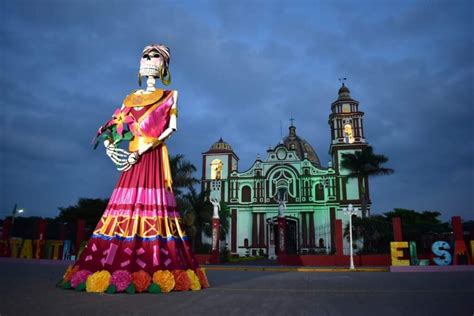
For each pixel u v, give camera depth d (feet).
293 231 167.32
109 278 21.25
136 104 27.27
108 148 26.50
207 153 184.65
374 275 52.21
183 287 23.39
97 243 23.68
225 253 122.21
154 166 26.35
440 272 59.88
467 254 67.21
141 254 23.12
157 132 26.96
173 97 27.78
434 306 18.97
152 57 28.71
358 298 22.00
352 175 143.13
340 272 65.16
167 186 27.04
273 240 152.35
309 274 55.01
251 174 177.78
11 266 55.88
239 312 16.29
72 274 23.18
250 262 113.39
